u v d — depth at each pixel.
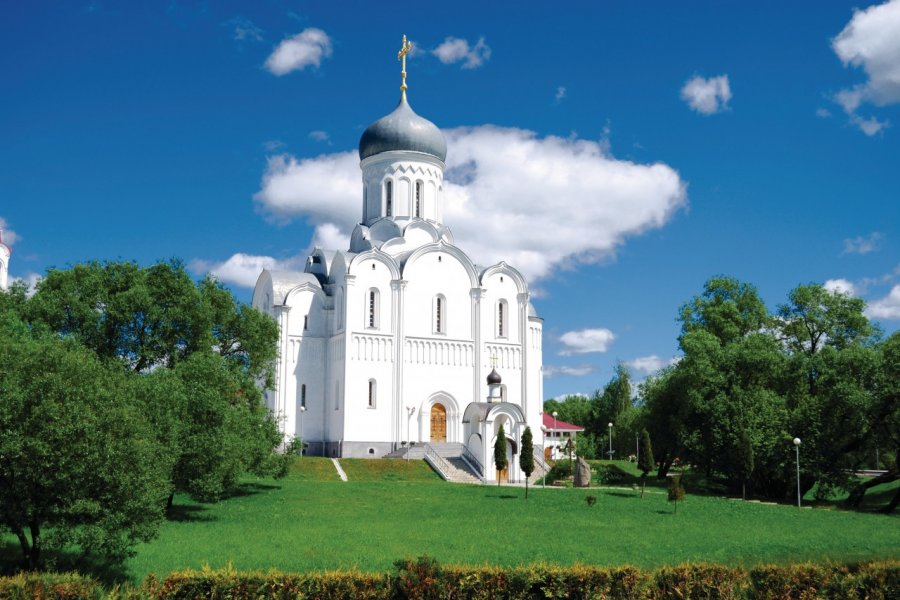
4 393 23.17
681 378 68.62
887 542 36.62
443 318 81.88
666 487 65.81
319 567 26.78
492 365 82.56
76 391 24.38
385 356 78.31
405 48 88.81
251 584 18.45
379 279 79.25
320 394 79.88
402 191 85.75
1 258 66.88
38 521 24.41
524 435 54.69
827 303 76.12
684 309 84.38
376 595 18.52
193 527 36.66
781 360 66.50
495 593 18.78
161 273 52.12
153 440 29.12
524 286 85.69
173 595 18.22
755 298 82.38
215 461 39.91
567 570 19.53
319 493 52.16
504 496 53.03
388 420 77.56
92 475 23.94
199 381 41.41
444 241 82.44
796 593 19.64
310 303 80.69
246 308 59.81
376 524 38.56
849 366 62.00
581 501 50.59
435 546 31.81
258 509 43.94
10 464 23.05
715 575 19.66
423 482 63.06
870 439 61.75
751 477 66.00
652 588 19.42
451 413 80.44
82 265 51.59
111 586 23.80
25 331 44.19
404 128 85.81
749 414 63.03
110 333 50.28
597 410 138.88
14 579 17.53
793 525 42.44
